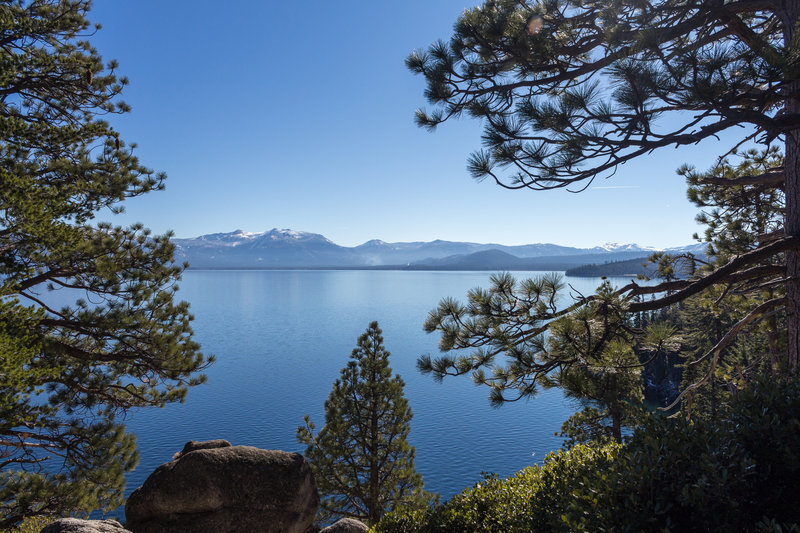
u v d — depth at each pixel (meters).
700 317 30.38
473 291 7.17
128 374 14.06
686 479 4.70
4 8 13.12
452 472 78.31
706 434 4.81
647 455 4.93
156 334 13.27
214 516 13.11
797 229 8.39
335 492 26.23
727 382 10.77
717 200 11.74
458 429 103.69
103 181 13.13
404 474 25.80
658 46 5.94
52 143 12.96
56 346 12.12
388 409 26.48
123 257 13.49
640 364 6.42
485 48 7.61
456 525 9.97
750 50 5.65
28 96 14.16
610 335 6.54
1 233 11.55
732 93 5.80
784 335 11.47
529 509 8.14
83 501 12.58
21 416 10.17
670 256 12.30
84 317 12.48
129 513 13.37
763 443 4.74
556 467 8.34
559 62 7.67
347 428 26.19
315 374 177.75
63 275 13.13
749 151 12.14
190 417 116.19
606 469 5.60
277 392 146.75
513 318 6.89
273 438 100.25
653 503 4.63
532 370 6.84
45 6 14.12
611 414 24.11
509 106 7.84
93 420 13.47
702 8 6.71
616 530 4.52
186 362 13.70
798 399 4.92
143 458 84.38
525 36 7.18
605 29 7.01
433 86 7.77
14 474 12.32
